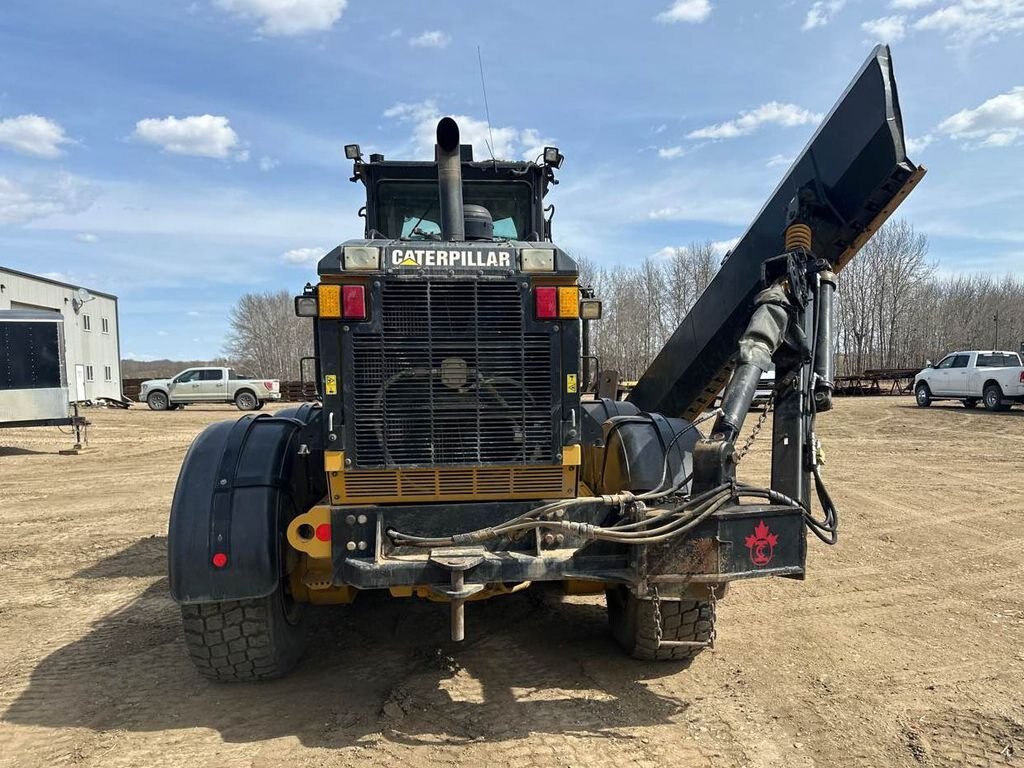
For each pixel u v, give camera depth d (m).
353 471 3.24
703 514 2.88
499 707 3.43
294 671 3.86
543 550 3.19
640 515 3.10
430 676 3.78
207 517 3.25
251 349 65.38
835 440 14.54
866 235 4.16
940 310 49.66
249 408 26.72
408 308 3.26
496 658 4.02
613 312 44.44
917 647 4.18
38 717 3.37
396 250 3.26
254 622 3.45
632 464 3.71
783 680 3.74
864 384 32.84
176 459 12.97
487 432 3.32
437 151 3.96
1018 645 4.21
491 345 3.30
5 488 10.00
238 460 3.47
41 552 6.52
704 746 3.07
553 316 3.32
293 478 3.68
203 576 3.18
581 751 3.03
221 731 3.21
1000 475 10.29
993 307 51.94
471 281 3.28
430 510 3.25
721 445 2.97
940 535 6.86
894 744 3.09
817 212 4.14
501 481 3.34
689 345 5.30
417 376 3.27
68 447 14.76
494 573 3.03
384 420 3.25
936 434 15.41
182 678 3.78
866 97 3.80
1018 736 3.15
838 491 9.09
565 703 3.47
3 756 3.02
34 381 13.71
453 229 3.88
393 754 3.01
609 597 4.26
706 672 3.84
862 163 3.88
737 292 4.73
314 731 3.21
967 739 3.12
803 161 4.16
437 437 3.29
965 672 3.83
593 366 5.31
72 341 37.09
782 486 3.37
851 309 48.03
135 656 4.08
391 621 4.64
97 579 5.66
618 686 3.66
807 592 5.21
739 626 4.53
